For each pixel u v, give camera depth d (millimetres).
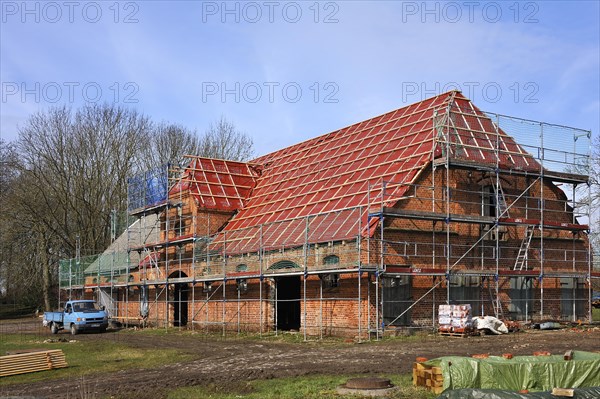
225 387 15727
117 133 65875
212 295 35719
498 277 29359
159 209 42094
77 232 63125
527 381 12992
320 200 34344
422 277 28266
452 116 31703
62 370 20797
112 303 44906
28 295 67562
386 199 28828
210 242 38562
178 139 70312
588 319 32688
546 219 32281
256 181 44375
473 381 13102
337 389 14352
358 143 37719
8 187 62125
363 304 26969
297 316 34312
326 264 28875
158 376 18562
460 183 30047
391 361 19172
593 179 48312
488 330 26781
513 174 30750
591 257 33344
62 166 62219
